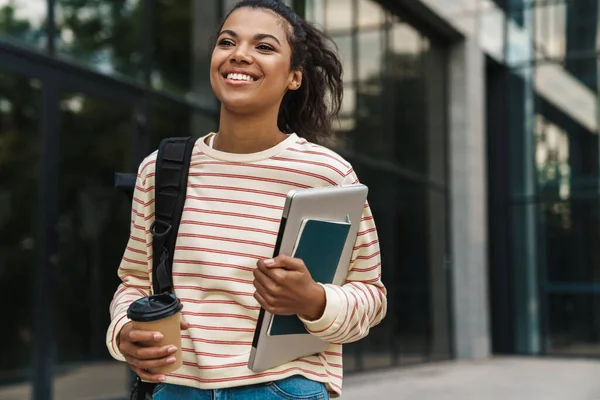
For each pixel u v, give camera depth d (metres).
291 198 1.65
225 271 1.77
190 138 1.93
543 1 14.38
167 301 1.65
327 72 2.16
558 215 14.12
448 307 13.20
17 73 5.73
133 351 1.63
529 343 14.12
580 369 11.56
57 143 6.03
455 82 13.55
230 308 1.77
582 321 13.77
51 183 5.98
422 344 12.10
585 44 14.06
